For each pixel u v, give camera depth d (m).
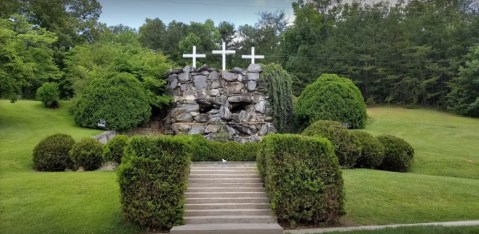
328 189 10.54
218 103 21.69
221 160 17.61
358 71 41.03
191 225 10.20
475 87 33.19
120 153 14.79
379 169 16.61
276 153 10.84
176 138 10.80
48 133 18.91
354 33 45.03
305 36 45.94
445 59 39.44
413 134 23.64
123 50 28.47
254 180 13.19
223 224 10.34
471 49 36.12
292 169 10.60
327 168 10.71
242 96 21.86
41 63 23.64
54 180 12.94
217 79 22.17
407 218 10.80
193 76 22.25
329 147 10.91
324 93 21.91
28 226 9.75
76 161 14.98
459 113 34.19
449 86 36.09
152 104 21.81
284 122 21.94
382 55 41.12
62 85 25.42
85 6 37.38
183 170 10.55
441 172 16.28
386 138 16.95
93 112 20.36
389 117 31.67
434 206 11.63
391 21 44.59
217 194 11.98
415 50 40.12
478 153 19.02
